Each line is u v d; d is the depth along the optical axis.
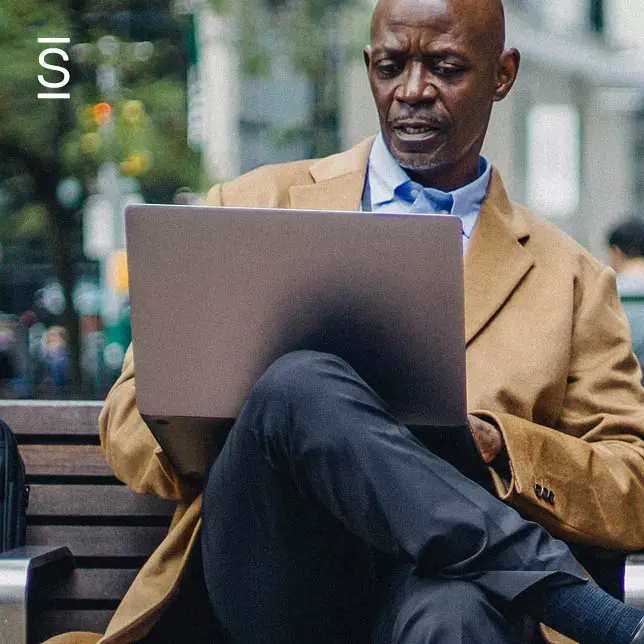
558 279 3.69
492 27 3.70
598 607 2.67
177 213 2.85
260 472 2.87
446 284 2.88
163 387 2.95
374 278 2.87
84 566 4.14
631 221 9.90
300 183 3.84
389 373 2.95
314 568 3.01
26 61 11.39
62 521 4.15
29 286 21.91
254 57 13.85
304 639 3.11
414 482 2.70
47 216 13.55
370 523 2.73
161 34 12.16
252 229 2.85
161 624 3.50
